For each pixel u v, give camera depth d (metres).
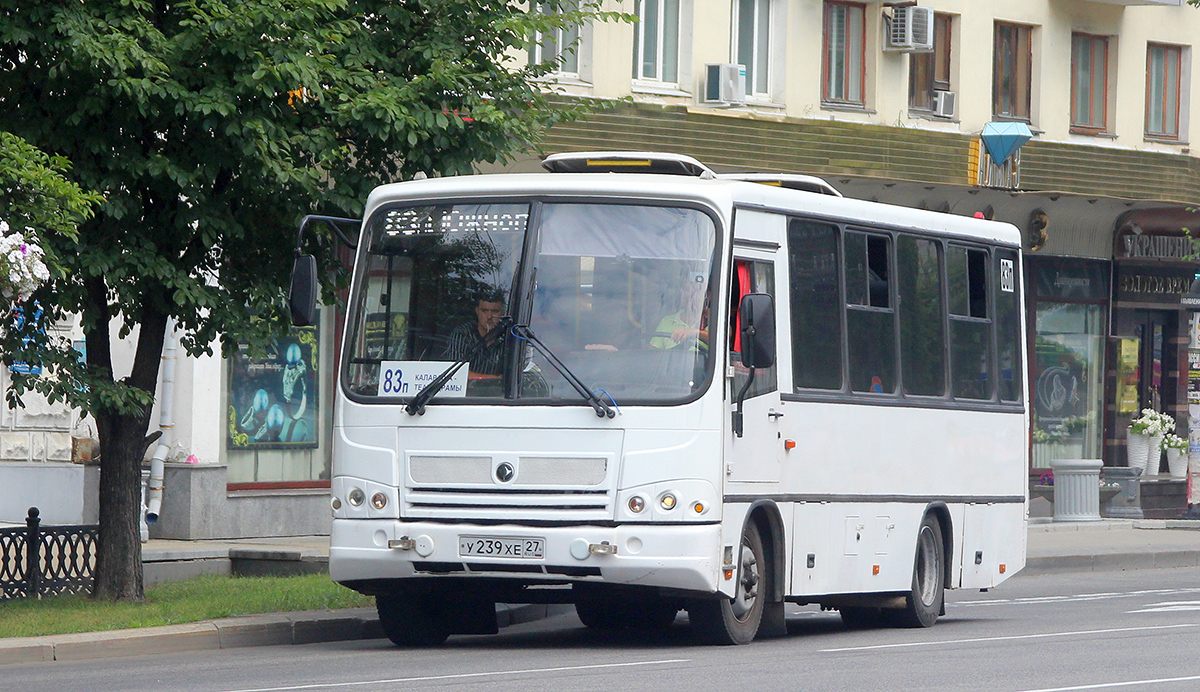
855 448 40.66
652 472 34.41
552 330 35.31
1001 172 81.75
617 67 71.81
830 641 39.34
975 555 46.31
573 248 35.75
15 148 35.94
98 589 43.84
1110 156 86.19
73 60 37.91
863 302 41.44
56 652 35.72
